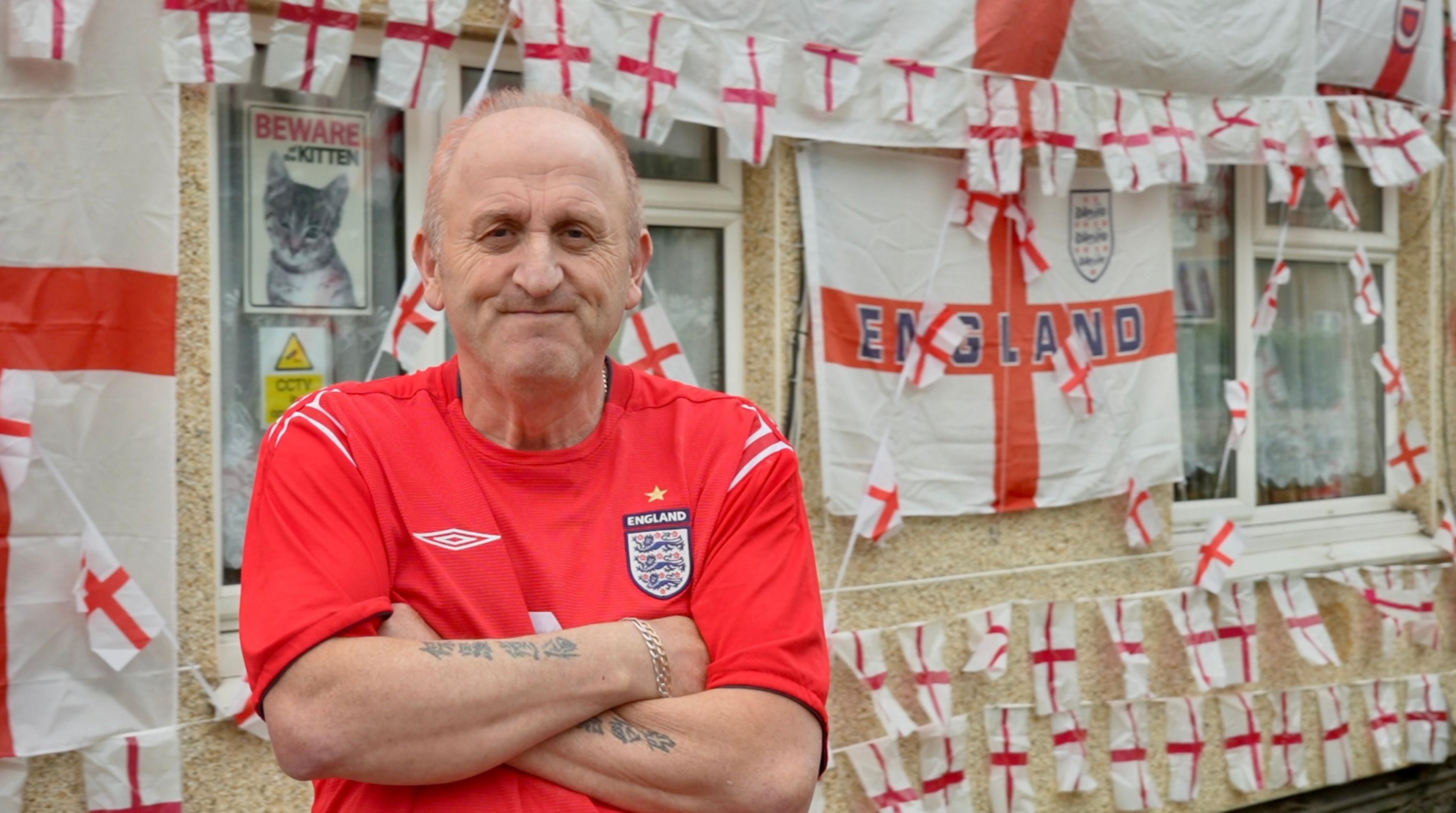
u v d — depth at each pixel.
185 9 2.57
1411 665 4.79
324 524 1.43
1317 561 4.59
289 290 2.93
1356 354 5.04
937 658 3.60
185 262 2.66
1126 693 3.98
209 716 2.70
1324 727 4.48
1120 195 4.00
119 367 2.55
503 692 1.36
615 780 1.41
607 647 1.43
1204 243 4.56
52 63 2.48
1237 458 4.66
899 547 3.62
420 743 1.34
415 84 2.80
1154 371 4.07
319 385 2.98
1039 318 3.83
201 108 2.66
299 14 2.68
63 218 2.50
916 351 3.58
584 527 1.51
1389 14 4.46
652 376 1.67
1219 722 4.26
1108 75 3.77
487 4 2.97
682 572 1.53
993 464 3.74
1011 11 3.57
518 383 1.46
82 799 2.56
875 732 3.52
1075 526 3.97
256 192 2.87
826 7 3.32
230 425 2.87
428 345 3.06
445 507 1.47
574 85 2.91
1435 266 4.99
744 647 1.48
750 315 3.50
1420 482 4.84
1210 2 3.92
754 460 1.58
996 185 3.57
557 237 1.47
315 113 2.94
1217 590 4.07
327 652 1.35
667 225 3.39
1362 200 5.01
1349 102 4.41
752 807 1.43
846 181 3.48
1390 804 4.68
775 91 3.22
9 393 2.46
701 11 3.12
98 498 2.54
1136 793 3.99
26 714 2.48
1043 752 3.89
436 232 1.53
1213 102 4.02
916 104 3.46
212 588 2.71
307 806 2.79
